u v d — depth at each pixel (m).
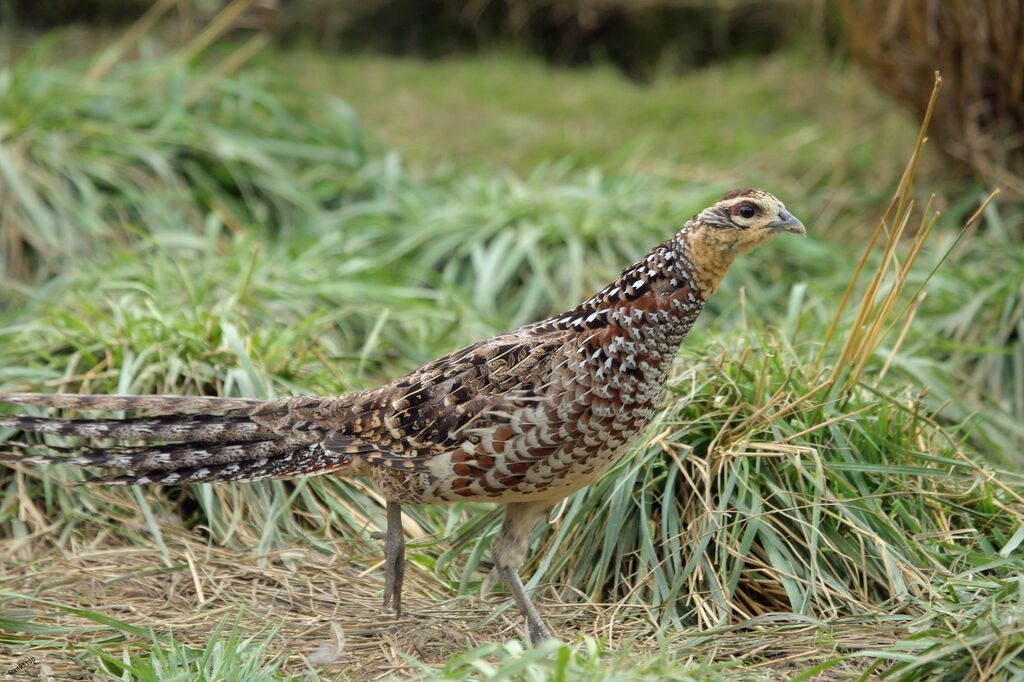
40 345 9.41
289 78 16.17
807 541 7.37
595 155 15.22
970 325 10.56
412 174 14.43
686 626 7.18
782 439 7.73
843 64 16.67
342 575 7.90
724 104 16.66
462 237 12.37
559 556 7.79
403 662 6.68
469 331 10.70
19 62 15.76
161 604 7.47
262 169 13.46
